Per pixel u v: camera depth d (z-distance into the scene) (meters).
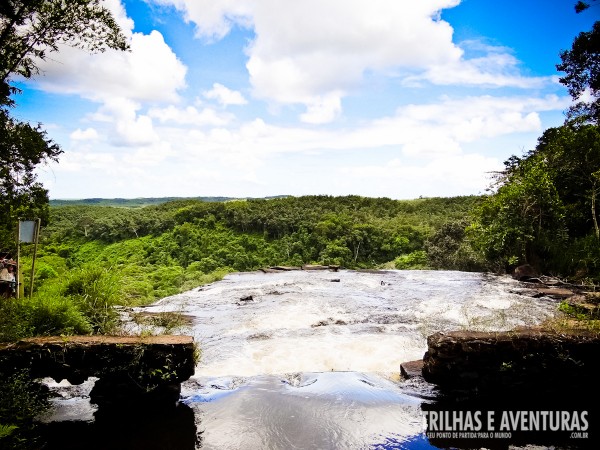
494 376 5.04
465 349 5.02
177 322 7.57
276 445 3.87
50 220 9.24
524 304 9.91
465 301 10.57
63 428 4.16
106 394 4.73
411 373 5.47
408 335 7.36
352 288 13.12
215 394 5.01
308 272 18.42
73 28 6.43
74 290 6.58
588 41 13.31
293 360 6.23
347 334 7.45
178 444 3.88
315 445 3.88
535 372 5.03
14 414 4.09
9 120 6.57
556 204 14.57
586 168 15.28
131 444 3.89
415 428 4.21
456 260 23.06
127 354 4.66
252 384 5.28
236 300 10.95
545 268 14.84
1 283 7.50
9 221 8.77
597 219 15.30
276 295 11.73
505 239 15.23
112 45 6.86
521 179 15.31
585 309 7.33
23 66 6.34
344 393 4.98
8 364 4.48
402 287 13.30
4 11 5.79
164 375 4.65
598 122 15.56
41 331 5.30
